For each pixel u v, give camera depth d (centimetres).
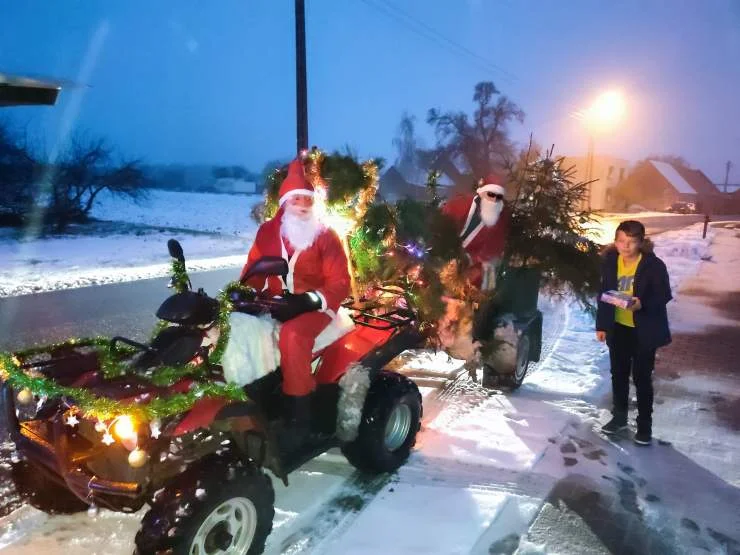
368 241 485
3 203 2462
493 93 4475
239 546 307
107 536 347
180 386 300
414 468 433
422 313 477
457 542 345
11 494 389
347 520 366
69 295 1066
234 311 347
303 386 351
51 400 319
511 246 582
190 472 290
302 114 1736
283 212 401
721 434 504
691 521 374
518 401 566
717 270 1489
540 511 379
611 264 480
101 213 3031
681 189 7206
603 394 591
